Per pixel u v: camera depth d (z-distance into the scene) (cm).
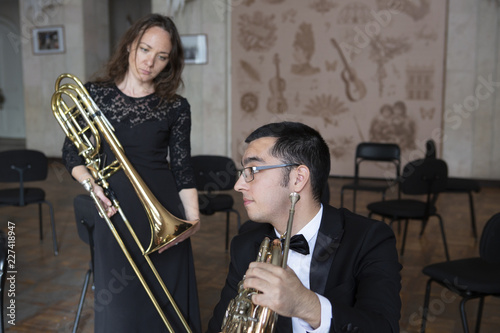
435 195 410
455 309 311
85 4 910
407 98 779
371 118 799
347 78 802
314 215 126
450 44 753
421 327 266
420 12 758
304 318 95
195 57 849
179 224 184
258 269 89
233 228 506
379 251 124
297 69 821
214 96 852
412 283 352
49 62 930
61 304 309
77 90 188
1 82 1288
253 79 841
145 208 183
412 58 770
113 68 204
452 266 250
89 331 273
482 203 630
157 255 198
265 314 94
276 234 134
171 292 200
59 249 425
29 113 955
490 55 739
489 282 226
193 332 208
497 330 282
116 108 198
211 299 322
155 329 197
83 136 193
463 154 768
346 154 815
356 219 133
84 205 233
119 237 185
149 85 206
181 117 211
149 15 198
